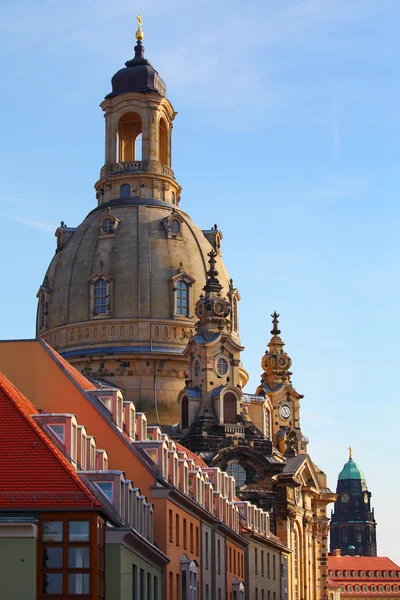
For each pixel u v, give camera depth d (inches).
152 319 7317.9
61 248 7834.6
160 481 3417.8
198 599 3929.6
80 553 2401.6
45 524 2410.2
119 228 7568.9
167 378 7239.2
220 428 6850.4
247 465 6811.0
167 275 7426.2
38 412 3056.1
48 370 3353.8
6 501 2415.1
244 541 4965.6
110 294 7372.1
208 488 4261.8
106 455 3179.1
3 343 3358.8
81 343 7372.1
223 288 7751.0
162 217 7662.4
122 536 2655.0
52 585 2391.7
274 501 7096.5
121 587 2659.9
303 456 7682.1
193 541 3880.4
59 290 7559.1
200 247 7662.4
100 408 3442.4
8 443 2522.1
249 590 5216.5
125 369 7224.4
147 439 3932.1
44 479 2459.4
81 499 2423.7
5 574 2377.0
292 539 7322.8
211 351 7012.8
